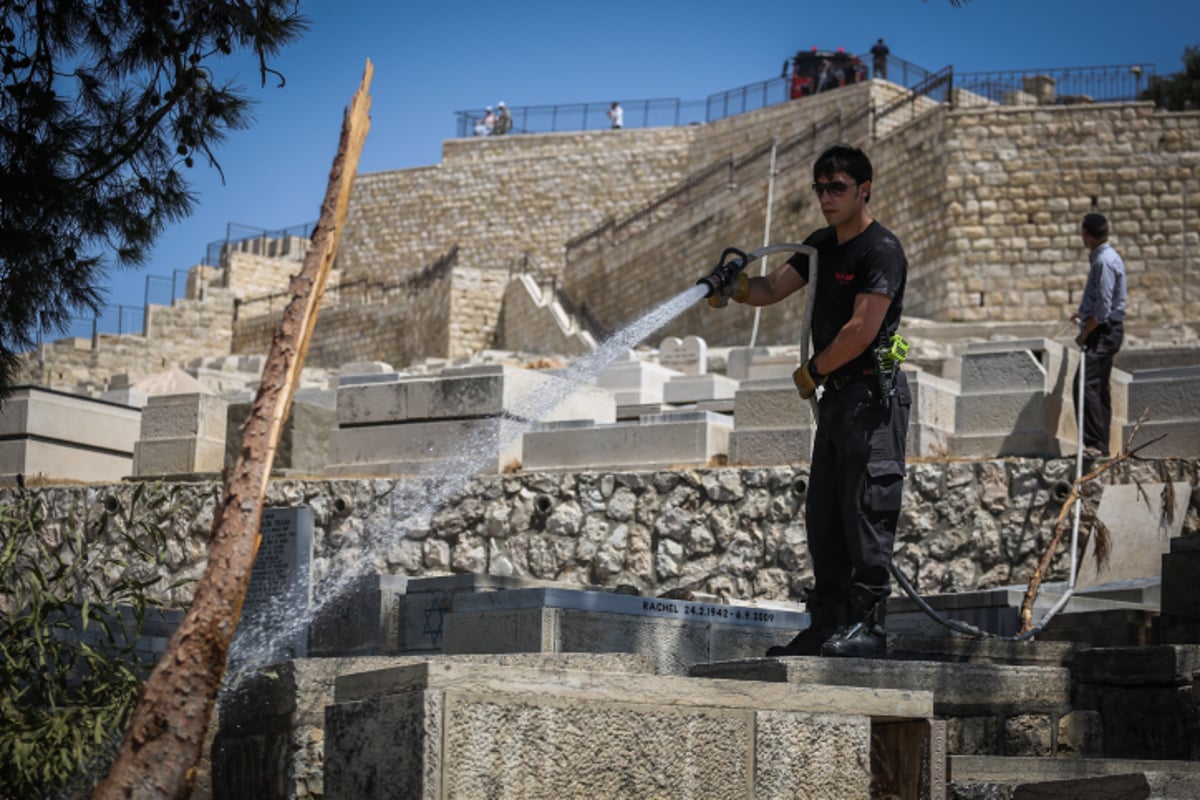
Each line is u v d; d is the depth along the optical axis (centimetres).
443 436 1848
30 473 2081
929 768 651
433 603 1056
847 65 5550
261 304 6000
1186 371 1562
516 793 568
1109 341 1538
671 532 1659
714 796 607
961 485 1558
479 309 5422
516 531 1728
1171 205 3641
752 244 4478
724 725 612
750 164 5128
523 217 6462
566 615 925
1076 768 725
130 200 1076
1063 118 3741
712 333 4531
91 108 1072
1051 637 1076
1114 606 1216
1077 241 3681
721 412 2127
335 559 1788
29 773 726
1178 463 1505
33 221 1048
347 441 1917
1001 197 3753
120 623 850
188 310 5841
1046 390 1595
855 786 636
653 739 596
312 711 744
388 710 578
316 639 1102
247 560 625
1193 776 652
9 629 801
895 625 1175
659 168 6225
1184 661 798
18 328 1068
